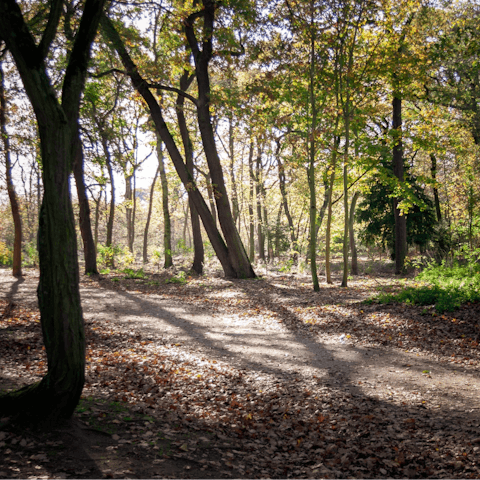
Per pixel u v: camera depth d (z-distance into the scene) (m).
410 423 5.48
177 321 12.37
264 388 7.07
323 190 26.30
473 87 20.73
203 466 4.31
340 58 16.08
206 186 21.03
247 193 34.78
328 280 19.27
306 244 29.02
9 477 3.50
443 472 4.27
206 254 33.31
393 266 28.94
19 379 6.21
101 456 4.14
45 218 4.33
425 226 26.84
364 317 11.30
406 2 15.41
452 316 9.92
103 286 19.30
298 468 4.52
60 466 3.83
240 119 18.30
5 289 17.64
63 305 4.42
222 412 6.00
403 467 4.45
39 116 4.14
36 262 32.22
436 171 24.30
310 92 17.53
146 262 36.22
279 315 12.80
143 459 4.26
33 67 4.04
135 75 18.42
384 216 28.28
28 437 4.21
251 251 33.44
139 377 7.15
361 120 17.69
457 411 5.70
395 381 7.10
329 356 8.80
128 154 21.73
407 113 21.22
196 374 7.63
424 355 8.30
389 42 16.12
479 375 6.98
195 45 19.19
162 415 5.55
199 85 19.97
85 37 4.57
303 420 5.80
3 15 3.88
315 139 16.39
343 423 5.64
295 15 15.10
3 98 17.47
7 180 22.39
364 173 18.12
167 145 20.38
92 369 7.29
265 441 5.18
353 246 25.19
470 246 19.69
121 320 12.11
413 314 10.69
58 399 4.51
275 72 16.52
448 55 17.28
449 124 19.42
